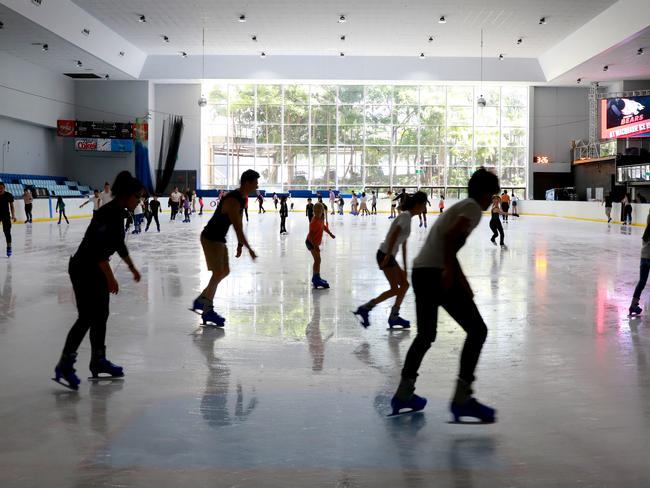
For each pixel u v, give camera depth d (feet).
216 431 10.93
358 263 38.88
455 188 142.61
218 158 140.05
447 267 10.78
